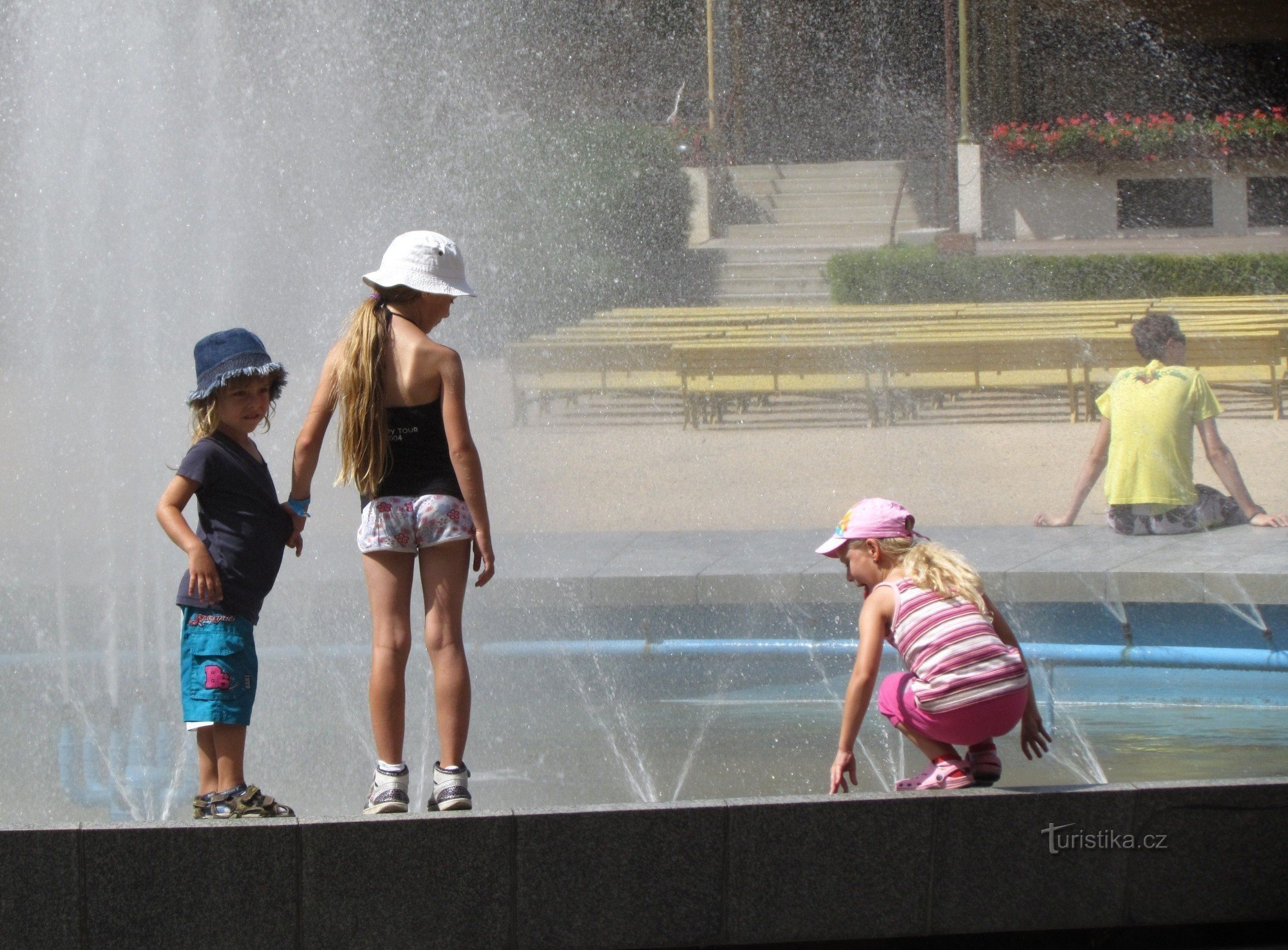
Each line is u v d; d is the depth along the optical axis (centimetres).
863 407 3647
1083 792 958
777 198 6538
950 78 6900
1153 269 5375
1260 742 1442
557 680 1705
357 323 1057
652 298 5566
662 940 930
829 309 4556
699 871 928
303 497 1092
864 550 1115
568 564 1894
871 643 1044
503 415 3712
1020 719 1108
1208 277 5362
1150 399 2011
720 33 6900
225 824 891
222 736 1041
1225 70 7981
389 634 1052
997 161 6650
